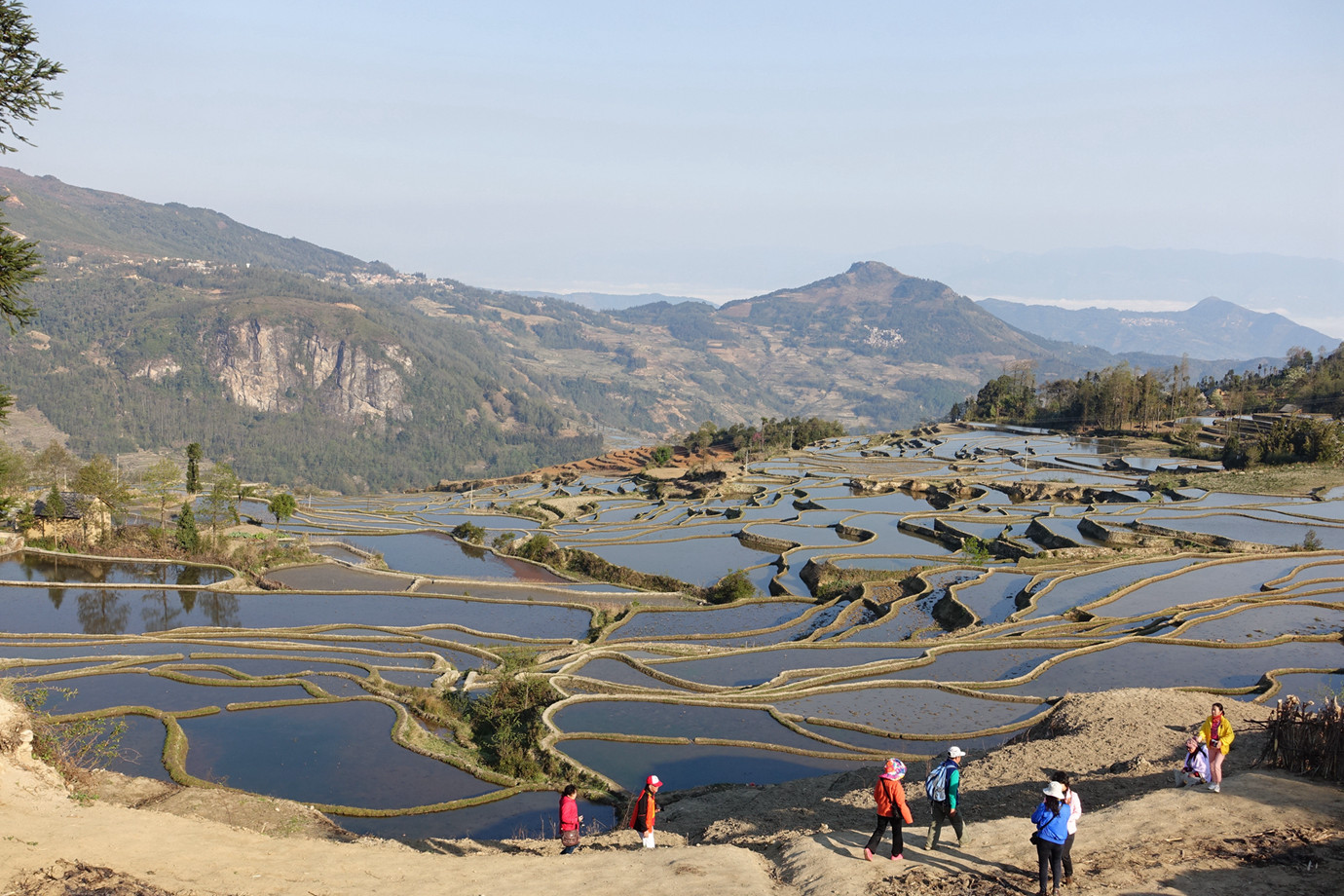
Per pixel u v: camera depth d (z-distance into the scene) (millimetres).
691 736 53375
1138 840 25422
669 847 29641
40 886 20688
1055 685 61531
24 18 31844
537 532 137125
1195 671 63250
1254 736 39406
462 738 54750
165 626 82500
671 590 99938
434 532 142250
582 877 25797
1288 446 167250
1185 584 88625
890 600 89500
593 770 48188
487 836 41312
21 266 33281
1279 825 25703
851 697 59781
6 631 79250
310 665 69062
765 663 69062
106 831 25031
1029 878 23453
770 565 111062
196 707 58344
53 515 118938
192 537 112750
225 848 25766
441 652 75062
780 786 42312
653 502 171375
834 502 155625
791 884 24641
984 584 91562
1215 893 21484
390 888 24234
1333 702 31188
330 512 169375
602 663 69750
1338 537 109312
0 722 29094
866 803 36406
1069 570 95125
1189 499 138125
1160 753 38500
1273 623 74938
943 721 55125
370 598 94875
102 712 55750
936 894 22859
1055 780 22328
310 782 47469
